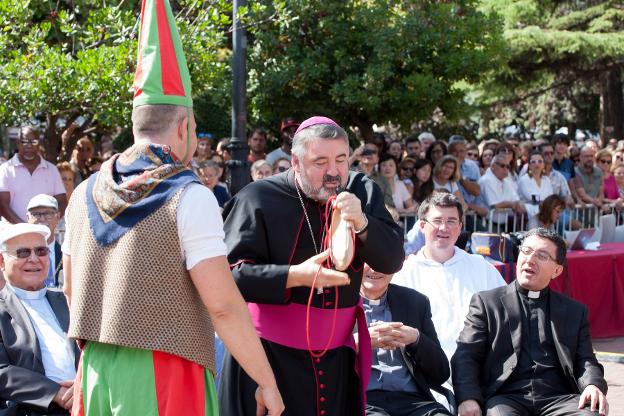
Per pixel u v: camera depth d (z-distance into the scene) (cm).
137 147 247
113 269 237
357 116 1034
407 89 984
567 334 437
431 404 406
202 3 717
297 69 956
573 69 2062
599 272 793
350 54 995
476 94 2097
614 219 959
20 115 675
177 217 237
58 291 431
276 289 292
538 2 1959
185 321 239
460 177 924
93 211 245
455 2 1047
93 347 245
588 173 1073
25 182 723
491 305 448
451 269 489
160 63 251
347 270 308
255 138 973
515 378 437
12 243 414
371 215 308
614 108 2214
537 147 1088
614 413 572
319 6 955
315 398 311
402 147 1071
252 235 306
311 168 296
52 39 797
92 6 756
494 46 1039
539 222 862
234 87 714
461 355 438
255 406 312
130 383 237
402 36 974
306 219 310
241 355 243
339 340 314
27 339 402
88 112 770
